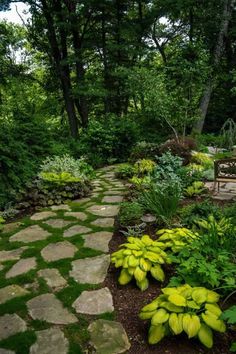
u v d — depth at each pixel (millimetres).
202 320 2154
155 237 3902
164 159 7598
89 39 16312
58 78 16922
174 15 15516
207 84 13625
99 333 2295
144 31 16469
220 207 4680
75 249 3703
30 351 2121
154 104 10336
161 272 2916
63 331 2314
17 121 7172
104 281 2996
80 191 6250
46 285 2938
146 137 13438
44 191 5840
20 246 3844
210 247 3006
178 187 5371
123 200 5793
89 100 17906
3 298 2748
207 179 7258
